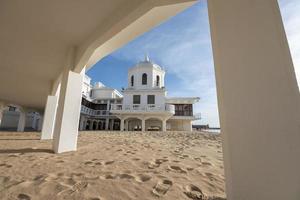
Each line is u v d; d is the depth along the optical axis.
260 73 1.21
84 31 4.24
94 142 7.12
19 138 8.68
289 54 1.16
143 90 23.55
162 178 2.52
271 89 1.16
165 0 2.51
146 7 2.74
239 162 1.19
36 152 4.58
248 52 1.29
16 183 2.26
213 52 1.50
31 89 10.28
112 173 2.74
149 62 26.91
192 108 26.00
